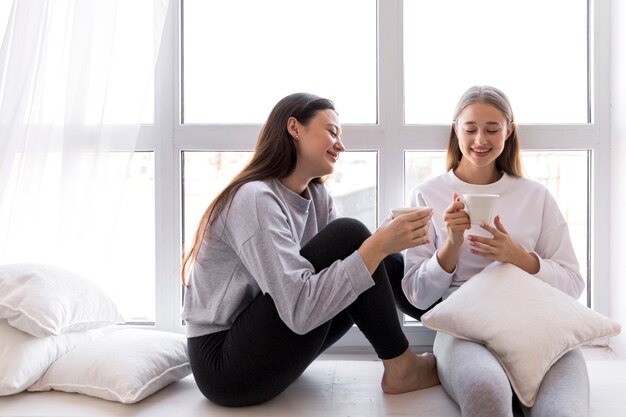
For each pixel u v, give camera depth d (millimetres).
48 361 1394
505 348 1216
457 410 1256
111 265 1653
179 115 1831
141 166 1857
